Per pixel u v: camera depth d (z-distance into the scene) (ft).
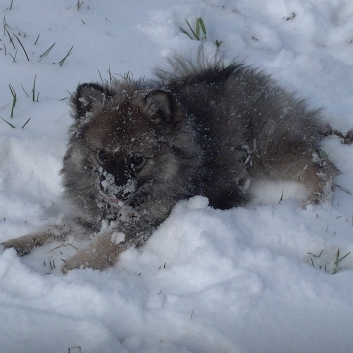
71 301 4.91
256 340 4.81
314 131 5.85
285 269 5.07
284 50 6.59
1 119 5.93
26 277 5.06
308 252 5.28
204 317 4.86
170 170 5.38
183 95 5.71
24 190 5.75
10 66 6.27
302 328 4.87
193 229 5.26
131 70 6.33
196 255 5.12
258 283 4.97
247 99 5.78
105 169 5.26
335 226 5.42
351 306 4.95
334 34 6.94
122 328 4.85
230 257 5.10
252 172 5.84
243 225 5.34
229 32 6.79
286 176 5.81
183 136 5.39
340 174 5.84
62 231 5.49
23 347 4.75
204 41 6.66
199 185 5.58
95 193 5.47
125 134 5.21
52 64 6.32
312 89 6.29
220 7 7.07
